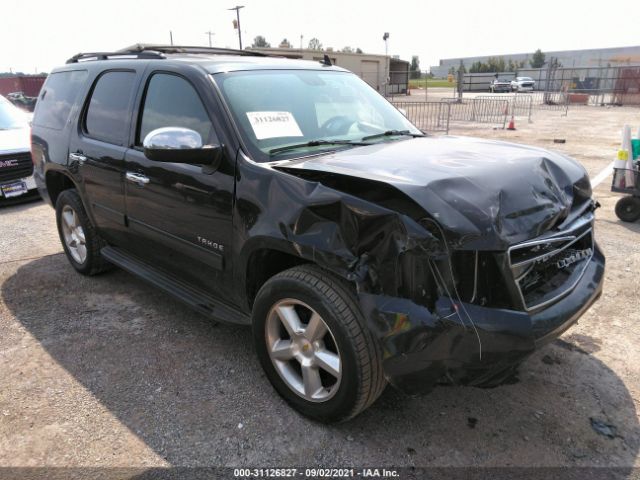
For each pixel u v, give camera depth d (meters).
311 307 2.54
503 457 2.52
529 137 15.07
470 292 2.25
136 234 3.84
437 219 2.17
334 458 2.53
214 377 3.20
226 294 3.21
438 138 3.57
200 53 4.31
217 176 2.98
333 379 2.77
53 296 4.41
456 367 2.25
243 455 2.55
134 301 4.30
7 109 8.93
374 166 2.56
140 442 2.65
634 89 29.28
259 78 3.40
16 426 2.78
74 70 4.71
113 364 3.36
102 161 3.97
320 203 2.46
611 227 6.21
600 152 11.88
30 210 7.58
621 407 2.87
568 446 2.59
